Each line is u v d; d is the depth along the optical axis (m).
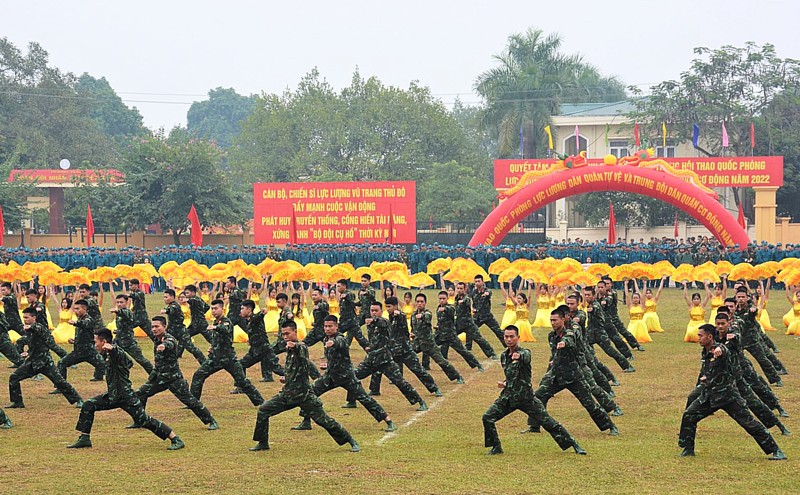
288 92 89.94
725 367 15.35
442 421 19.02
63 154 98.69
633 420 18.84
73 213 72.50
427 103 87.00
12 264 35.62
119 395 16.31
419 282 32.84
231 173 88.00
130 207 67.56
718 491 13.48
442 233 62.88
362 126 85.50
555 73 77.94
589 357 20.47
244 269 33.53
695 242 53.94
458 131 88.12
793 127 75.62
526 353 15.73
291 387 16.11
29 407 20.70
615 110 78.19
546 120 74.31
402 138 86.25
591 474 14.50
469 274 33.53
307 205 55.38
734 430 17.83
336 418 19.48
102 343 16.17
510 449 16.36
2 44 103.25
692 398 15.95
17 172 77.38
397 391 22.83
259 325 23.44
